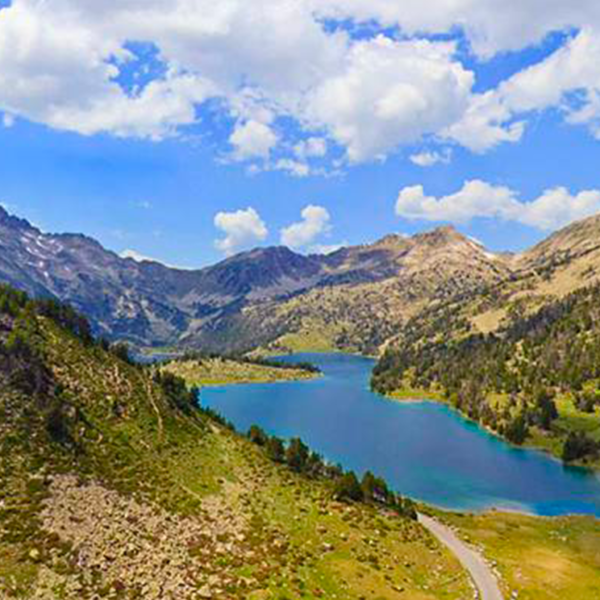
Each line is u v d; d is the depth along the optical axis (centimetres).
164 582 5606
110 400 10681
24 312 12031
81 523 6228
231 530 7538
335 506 9894
